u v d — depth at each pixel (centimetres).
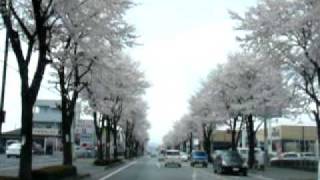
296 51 2859
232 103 5312
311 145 9356
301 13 2711
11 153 5772
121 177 3412
